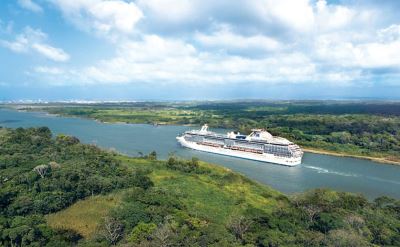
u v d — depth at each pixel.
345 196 90.25
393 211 82.44
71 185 83.38
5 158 104.06
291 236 63.97
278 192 104.94
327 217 71.75
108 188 88.88
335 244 60.91
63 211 76.75
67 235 62.28
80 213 75.56
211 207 83.25
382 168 153.38
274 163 159.38
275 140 167.38
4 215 67.94
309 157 179.00
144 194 81.88
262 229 67.12
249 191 100.88
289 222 70.88
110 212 71.75
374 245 63.06
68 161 109.00
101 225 66.44
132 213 69.06
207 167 126.19
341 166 156.38
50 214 74.62
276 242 60.41
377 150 189.75
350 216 73.44
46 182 83.50
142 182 93.25
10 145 124.31
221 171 122.81
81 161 108.50
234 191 99.38
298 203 84.69
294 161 154.75
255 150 169.88
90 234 65.00
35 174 87.62
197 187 100.06
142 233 61.03
